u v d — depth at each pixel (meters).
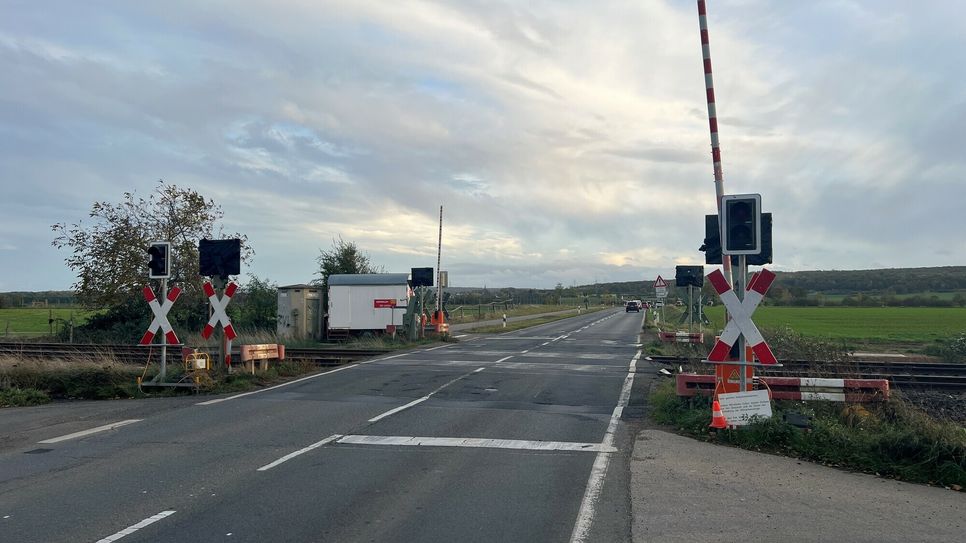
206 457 9.28
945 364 21.94
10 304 81.75
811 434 9.65
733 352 12.69
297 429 11.15
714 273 10.52
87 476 8.33
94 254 31.31
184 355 16.06
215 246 16.45
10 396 14.20
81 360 17.06
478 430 11.08
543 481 8.15
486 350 26.41
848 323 50.81
